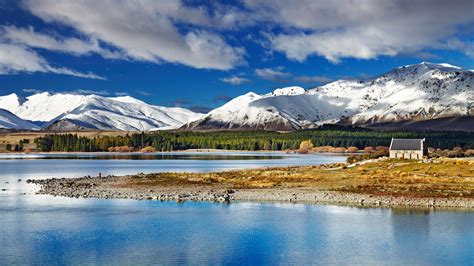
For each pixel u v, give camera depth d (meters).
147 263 55.41
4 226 72.81
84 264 54.97
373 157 186.12
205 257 57.69
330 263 55.50
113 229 71.12
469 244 62.91
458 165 132.88
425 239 65.38
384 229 70.94
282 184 116.75
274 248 61.44
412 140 181.38
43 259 56.69
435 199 91.69
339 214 81.62
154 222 76.00
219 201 95.75
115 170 195.25
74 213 83.25
